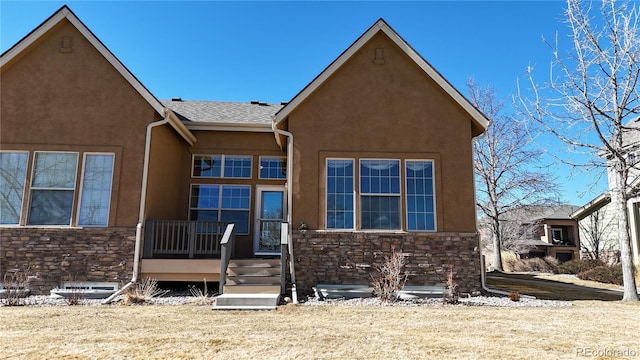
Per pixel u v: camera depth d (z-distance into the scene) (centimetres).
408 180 1046
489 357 479
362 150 1049
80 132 1021
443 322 681
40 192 998
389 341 546
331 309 796
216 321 671
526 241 2445
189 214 1293
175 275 980
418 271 990
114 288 955
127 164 1012
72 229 974
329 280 979
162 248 1029
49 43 1058
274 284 924
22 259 959
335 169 1046
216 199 1316
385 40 1109
